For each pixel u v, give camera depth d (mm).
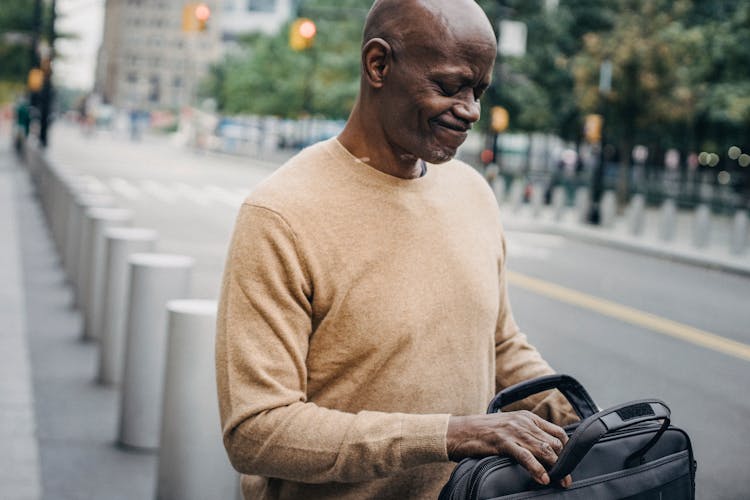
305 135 71750
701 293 14453
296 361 1805
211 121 81938
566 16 39156
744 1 29984
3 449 5094
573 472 1749
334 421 1730
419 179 1957
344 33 53594
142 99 183125
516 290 13195
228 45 139625
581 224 26516
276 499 1987
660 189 38562
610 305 12367
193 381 4160
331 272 1838
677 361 9062
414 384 1870
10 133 74875
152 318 5301
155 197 27078
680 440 1936
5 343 7711
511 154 57719
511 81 37750
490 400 2066
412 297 1871
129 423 5305
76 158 45906
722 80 30547
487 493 1642
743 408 7410
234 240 1853
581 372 8273
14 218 17984
